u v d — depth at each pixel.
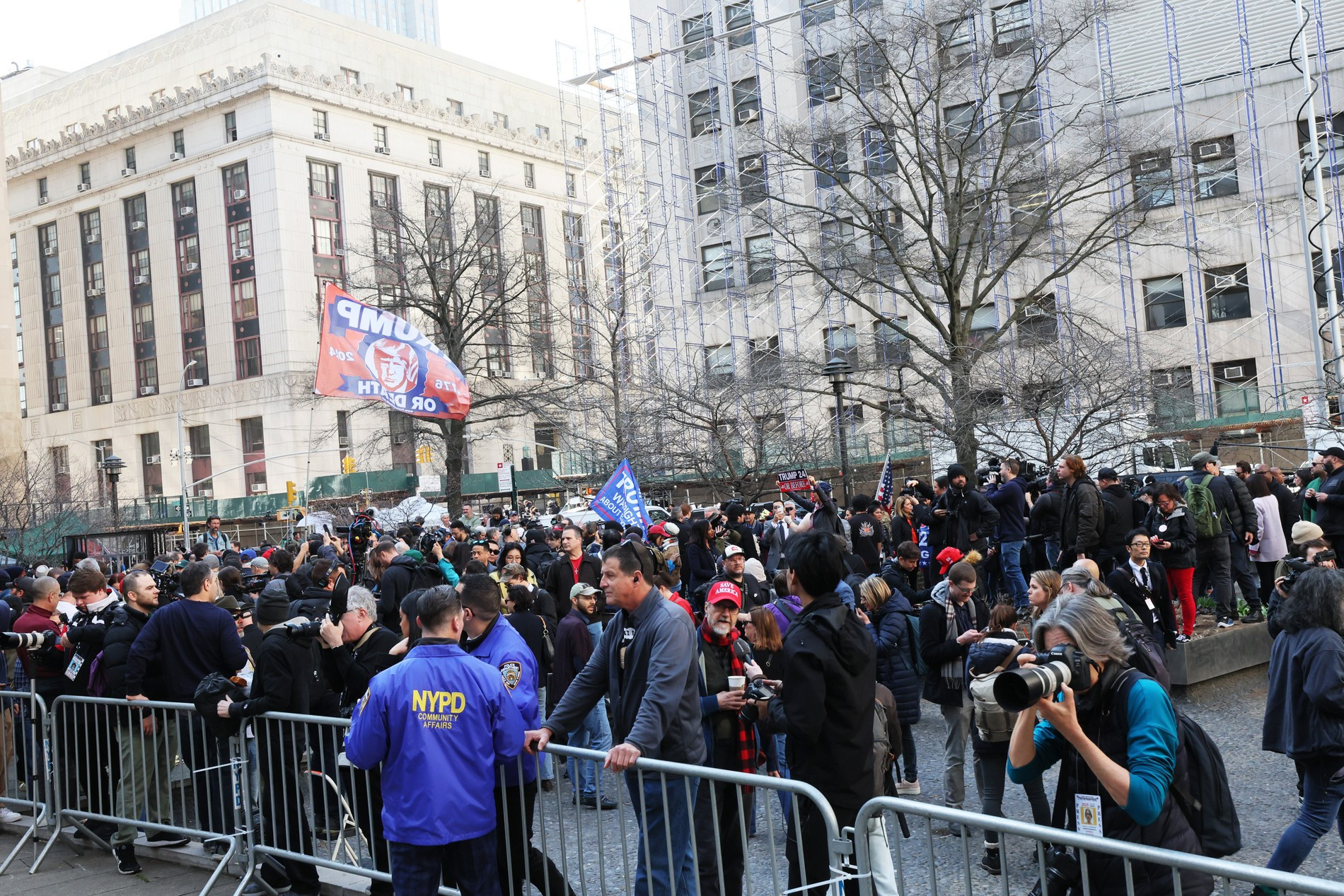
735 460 30.44
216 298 68.12
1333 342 28.14
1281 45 35.81
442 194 61.38
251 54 70.06
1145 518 12.78
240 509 60.62
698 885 4.86
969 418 23.95
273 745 6.84
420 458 46.00
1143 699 3.66
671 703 5.02
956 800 7.44
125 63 76.88
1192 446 32.12
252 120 66.12
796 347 33.59
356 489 57.69
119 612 8.09
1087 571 5.87
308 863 6.66
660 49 46.66
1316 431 23.16
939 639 7.43
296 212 66.06
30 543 35.34
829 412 36.06
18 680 11.16
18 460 44.41
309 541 16.28
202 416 68.69
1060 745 3.98
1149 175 30.69
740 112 44.72
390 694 5.10
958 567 7.48
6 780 8.98
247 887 6.93
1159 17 37.06
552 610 10.71
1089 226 34.56
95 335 75.44
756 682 5.73
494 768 5.33
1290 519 14.25
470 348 51.94
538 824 7.40
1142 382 23.30
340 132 68.38
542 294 54.84
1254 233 35.34
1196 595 13.88
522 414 42.56
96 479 65.44
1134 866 3.46
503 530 15.64
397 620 10.14
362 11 180.88
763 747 7.34
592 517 32.97
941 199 33.16
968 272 35.28
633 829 7.16
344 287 47.91
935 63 26.94
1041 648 3.75
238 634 7.69
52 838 7.94
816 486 12.10
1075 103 36.69
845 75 29.50
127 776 7.63
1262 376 35.19
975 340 37.19
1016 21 35.09
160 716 7.75
